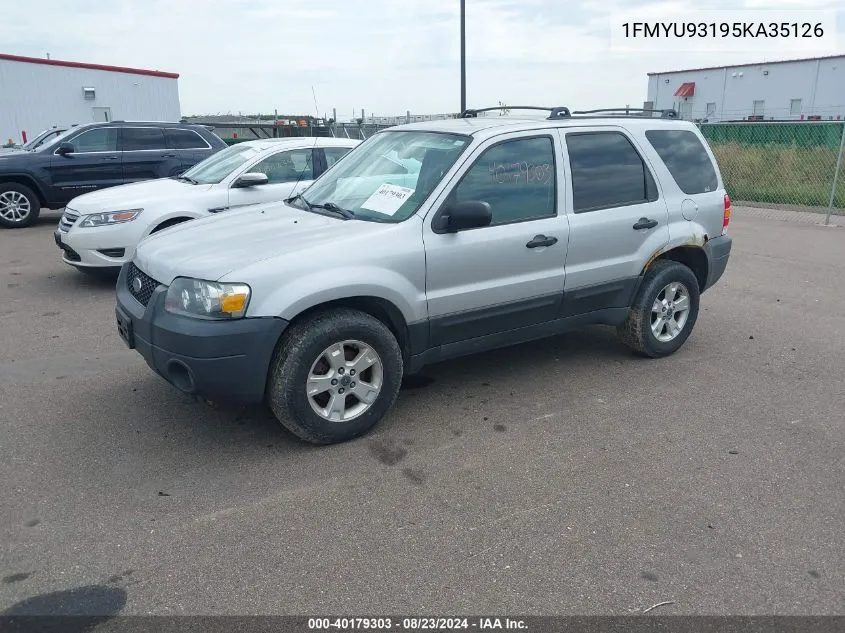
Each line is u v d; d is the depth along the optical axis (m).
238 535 3.36
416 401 4.96
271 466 4.01
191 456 4.11
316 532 3.40
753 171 16.98
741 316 7.22
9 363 5.56
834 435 4.52
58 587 2.99
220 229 4.60
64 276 8.55
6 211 12.24
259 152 8.34
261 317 3.84
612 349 6.12
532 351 6.06
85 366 5.51
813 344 6.34
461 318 4.60
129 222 7.55
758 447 4.34
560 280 4.99
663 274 5.57
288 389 3.98
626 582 3.07
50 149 12.28
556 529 3.45
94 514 3.52
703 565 3.20
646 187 5.46
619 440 4.41
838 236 12.02
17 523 3.43
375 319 4.25
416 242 4.31
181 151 12.93
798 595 3.02
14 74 24.09
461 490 3.80
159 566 3.13
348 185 5.03
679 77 46.69
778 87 40.97
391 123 21.02
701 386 5.31
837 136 16.66
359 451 4.21
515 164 4.79
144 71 26.92
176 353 3.86
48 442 4.25
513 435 4.45
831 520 3.57
